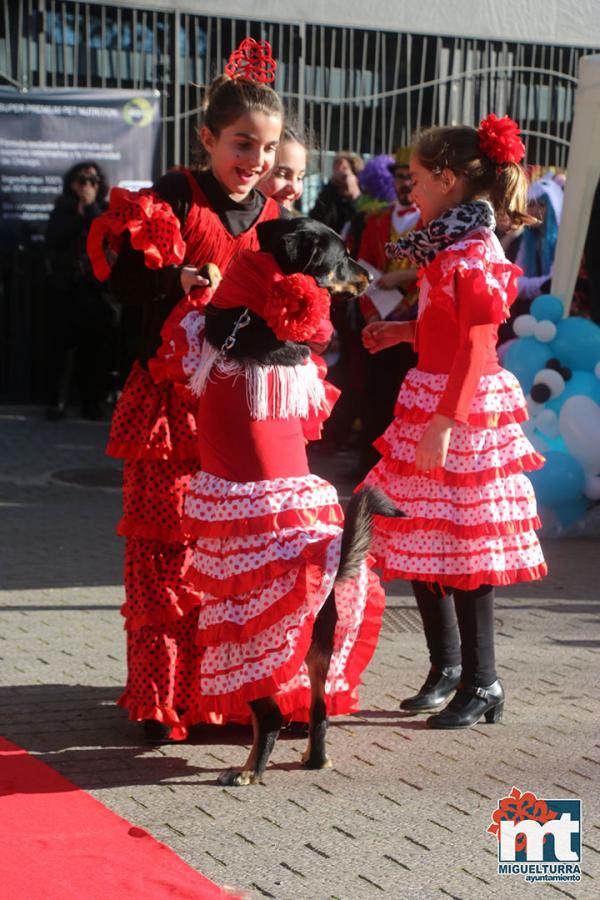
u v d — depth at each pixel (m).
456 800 4.11
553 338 8.23
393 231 9.02
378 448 4.91
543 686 5.27
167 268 4.45
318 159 13.66
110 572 7.15
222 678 4.17
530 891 3.49
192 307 4.43
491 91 14.13
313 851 3.71
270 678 4.05
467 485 4.63
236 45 13.47
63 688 5.16
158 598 4.58
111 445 4.56
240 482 4.20
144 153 12.77
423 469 4.50
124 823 3.86
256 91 4.44
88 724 4.78
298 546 4.08
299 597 4.01
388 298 9.06
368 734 4.72
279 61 13.58
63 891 3.37
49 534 8.09
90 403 12.90
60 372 12.68
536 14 14.05
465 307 4.46
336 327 11.09
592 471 8.18
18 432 12.07
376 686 5.25
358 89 13.83
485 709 4.82
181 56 13.38
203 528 4.20
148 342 4.60
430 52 14.05
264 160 4.48
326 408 4.49
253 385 4.18
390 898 3.42
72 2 12.94
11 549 7.65
